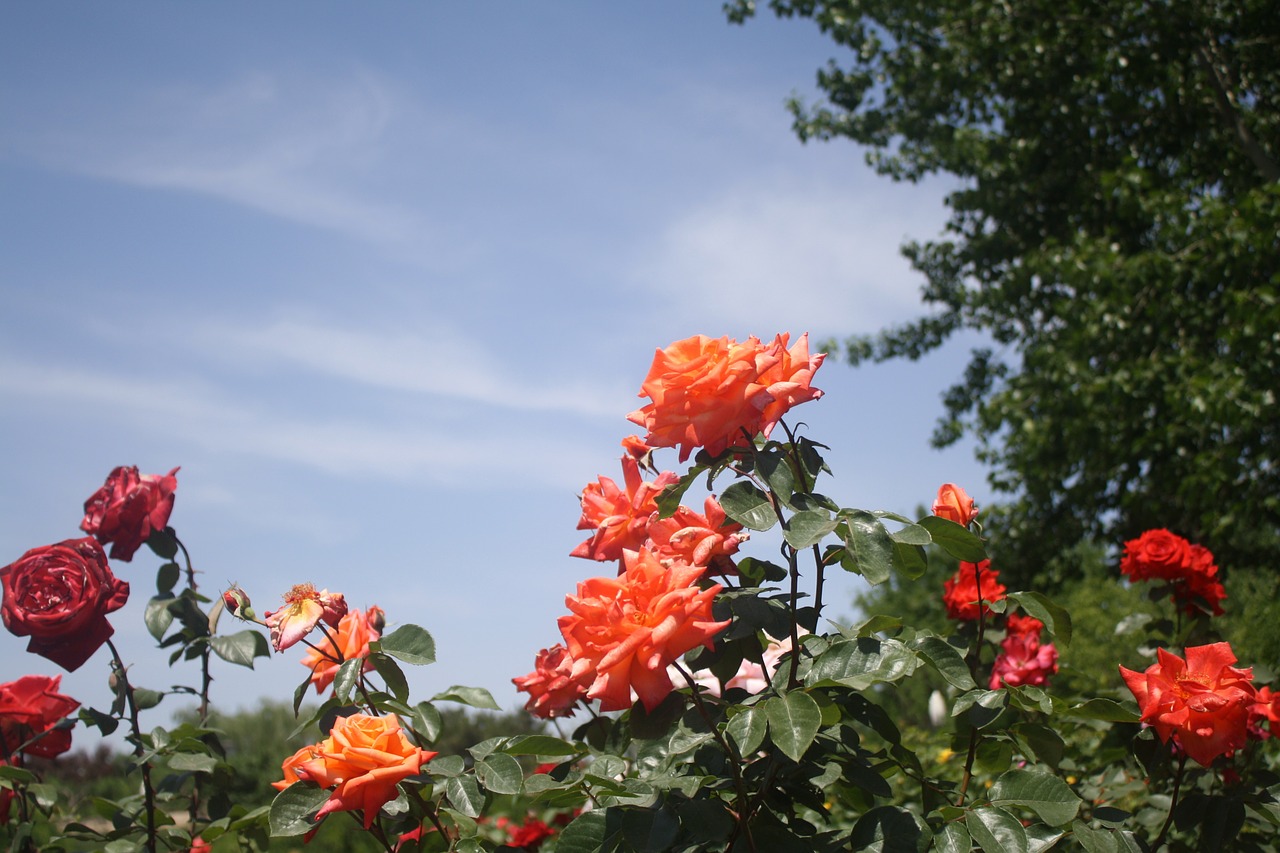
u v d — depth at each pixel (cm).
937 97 1473
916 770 209
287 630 232
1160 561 338
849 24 1474
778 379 186
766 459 181
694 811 167
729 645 192
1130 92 1173
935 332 1659
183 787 290
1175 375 1012
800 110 1594
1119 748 267
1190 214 1022
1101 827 210
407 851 215
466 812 193
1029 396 1193
